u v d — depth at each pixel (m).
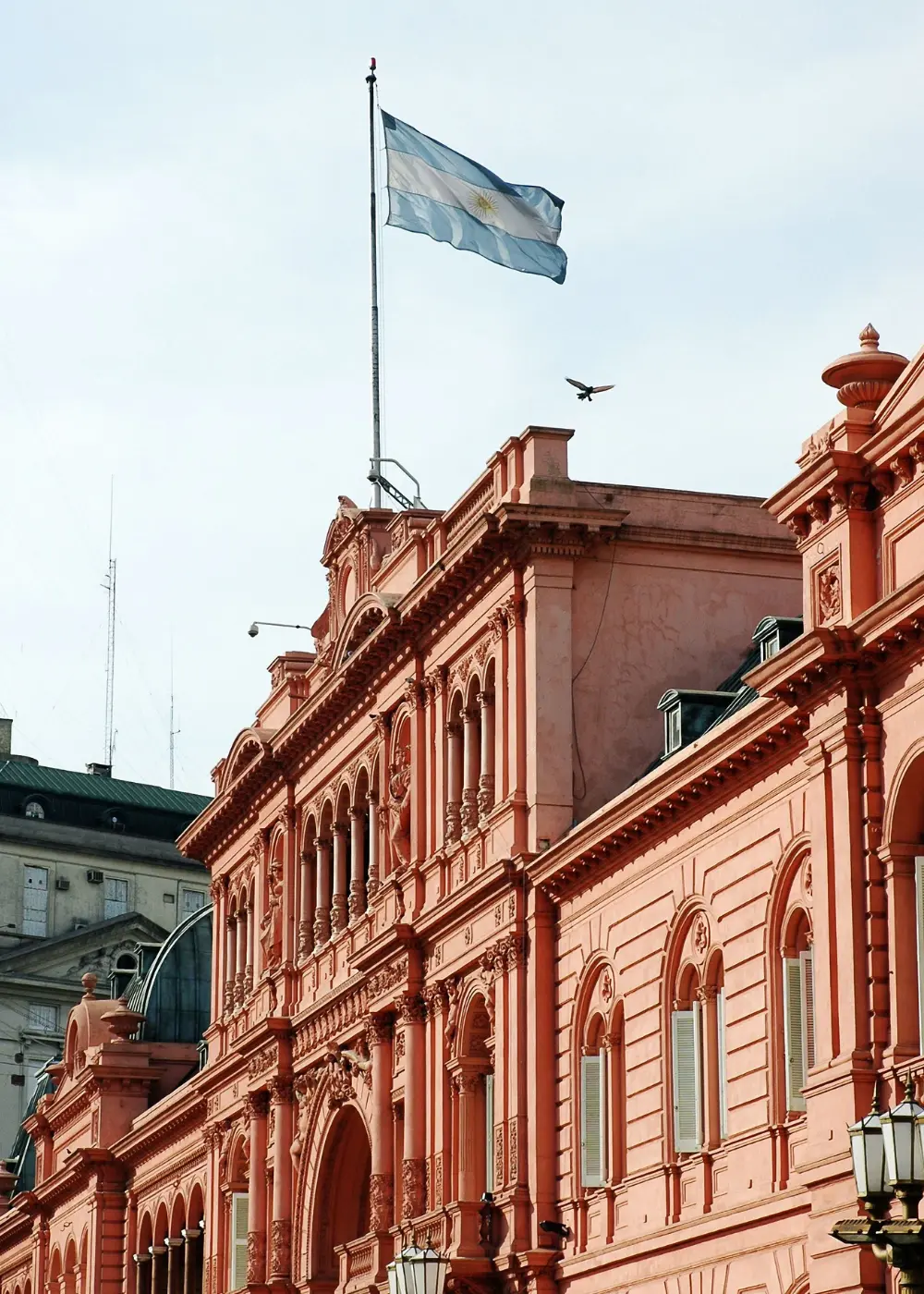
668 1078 63.56
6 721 177.50
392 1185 79.25
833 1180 52.28
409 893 80.12
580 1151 67.69
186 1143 108.44
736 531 74.56
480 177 83.88
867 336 56.56
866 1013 52.38
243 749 98.44
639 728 72.44
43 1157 132.38
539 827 70.88
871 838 53.12
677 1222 62.25
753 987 59.22
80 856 167.62
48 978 162.00
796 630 66.56
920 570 52.28
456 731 77.94
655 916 64.62
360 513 87.81
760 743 58.38
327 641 92.62
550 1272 68.25
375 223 94.00
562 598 72.38
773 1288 56.88
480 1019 74.69
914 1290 38.03
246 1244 96.81
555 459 73.06
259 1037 93.12
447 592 77.19
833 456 54.59
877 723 53.72
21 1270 139.62
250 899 102.00
